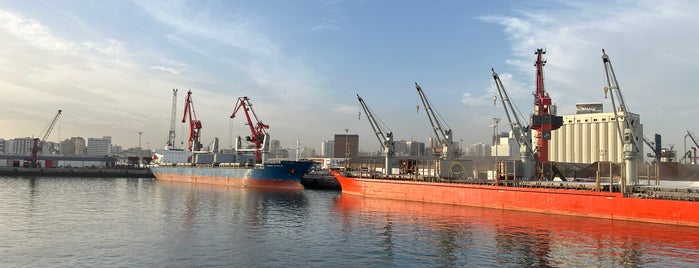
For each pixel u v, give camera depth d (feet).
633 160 204.74
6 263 112.98
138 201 265.75
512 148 569.64
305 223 179.63
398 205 241.96
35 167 650.84
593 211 187.52
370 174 321.73
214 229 164.14
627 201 178.81
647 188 184.75
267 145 456.04
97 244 135.64
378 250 130.93
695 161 501.15
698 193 170.30
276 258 120.98
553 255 124.36
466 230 161.58
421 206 235.40
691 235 149.69
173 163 559.79
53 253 123.75
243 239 146.00
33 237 145.59
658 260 118.83
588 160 625.41
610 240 142.92
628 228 162.91
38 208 224.12
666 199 169.89
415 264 115.65
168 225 172.04
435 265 114.73
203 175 477.77
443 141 319.88
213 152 515.09
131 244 136.26
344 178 324.60
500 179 252.21
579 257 122.21
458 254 125.90
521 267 112.78
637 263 116.16
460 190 236.43
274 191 361.71
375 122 324.80
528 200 208.13
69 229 161.17
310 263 116.16
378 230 162.91
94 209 222.07
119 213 206.90
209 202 262.47
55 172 618.44
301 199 284.82
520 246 135.44
